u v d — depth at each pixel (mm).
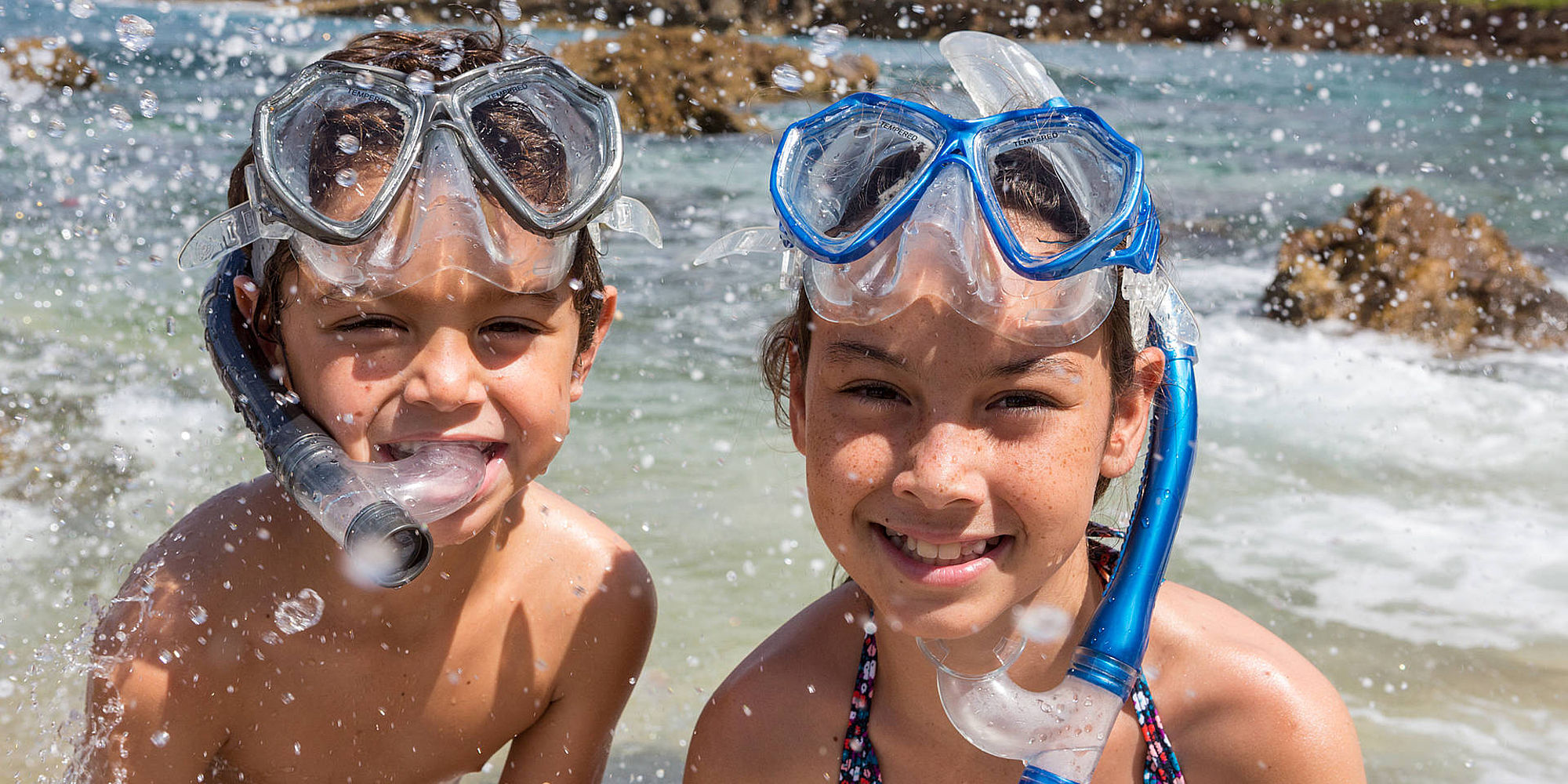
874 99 1337
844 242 1259
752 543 3162
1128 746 1558
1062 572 1509
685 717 2469
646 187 7719
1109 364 1381
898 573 1344
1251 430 4535
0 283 4984
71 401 3850
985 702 1328
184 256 1465
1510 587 3221
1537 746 2469
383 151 1456
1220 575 3254
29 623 2596
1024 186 1351
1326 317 6059
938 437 1284
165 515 3156
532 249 1479
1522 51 16359
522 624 1872
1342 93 13195
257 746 1819
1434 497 3908
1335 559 3373
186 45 9711
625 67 9219
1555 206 8695
